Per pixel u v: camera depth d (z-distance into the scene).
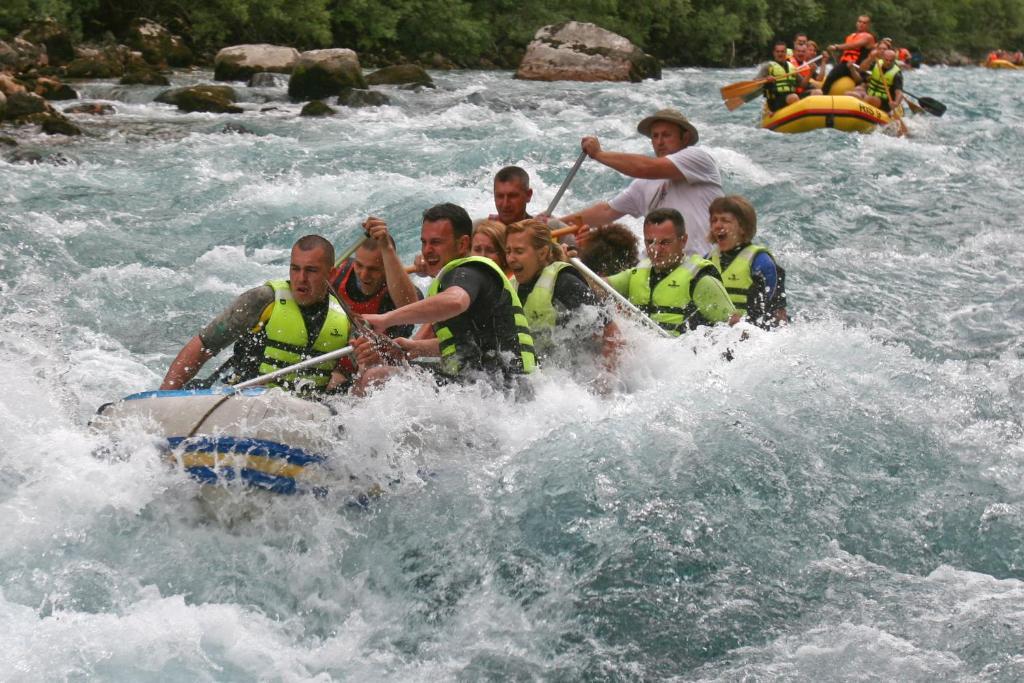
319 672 6.82
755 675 6.73
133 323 12.79
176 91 31.33
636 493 8.27
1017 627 7.09
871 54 30.75
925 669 6.73
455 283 8.55
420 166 21.67
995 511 8.36
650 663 6.93
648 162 12.45
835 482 8.59
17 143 22.59
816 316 13.33
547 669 6.92
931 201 19.67
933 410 9.95
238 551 7.74
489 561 7.79
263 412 7.85
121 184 19.64
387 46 52.53
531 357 9.02
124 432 7.98
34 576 7.24
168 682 6.52
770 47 77.50
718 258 11.45
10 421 8.66
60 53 37.72
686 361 9.98
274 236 16.69
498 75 49.16
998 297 14.34
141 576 7.40
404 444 8.27
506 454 8.55
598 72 45.72
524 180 11.16
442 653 7.09
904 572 7.78
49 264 14.56
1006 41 103.44
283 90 35.47
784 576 7.67
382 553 7.86
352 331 9.01
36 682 6.38
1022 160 24.70
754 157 23.81
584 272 9.91
